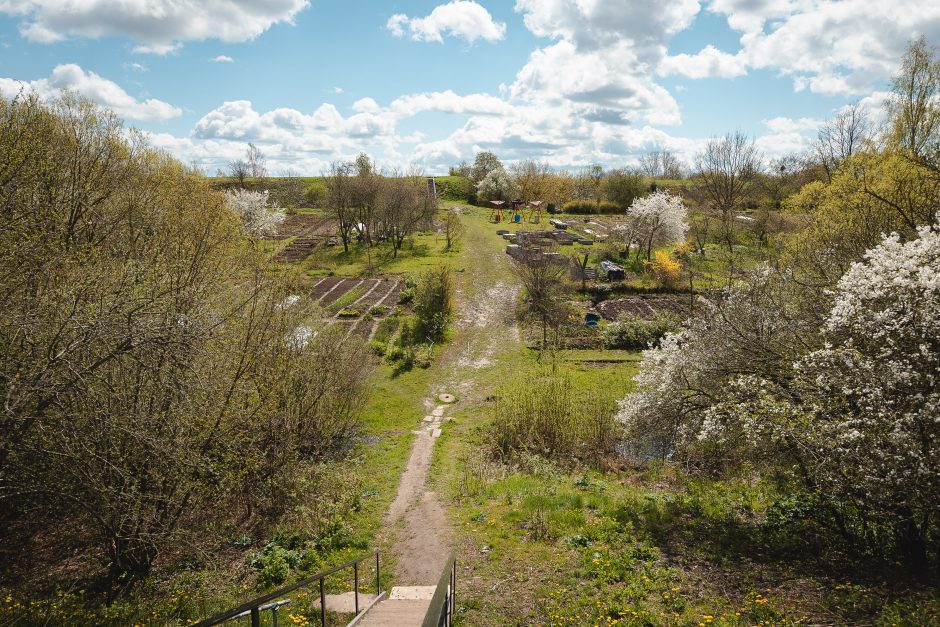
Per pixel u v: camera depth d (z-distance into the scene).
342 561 11.16
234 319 12.38
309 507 12.69
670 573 9.12
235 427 11.78
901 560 8.88
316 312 18.78
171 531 9.44
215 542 11.05
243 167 76.62
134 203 17.11
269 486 12.94
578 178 86.81
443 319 29.16
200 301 10.95
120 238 16.14
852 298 10.11
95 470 8.66
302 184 78.56
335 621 8.32
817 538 10.10
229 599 9.27
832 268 15.54
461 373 24.80
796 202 30.69
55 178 15.60
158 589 9.55
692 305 28.91
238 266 15.52
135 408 9.13
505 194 77.12
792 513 11.11
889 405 8.73
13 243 10.78
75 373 7.80
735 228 49.88
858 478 8.57
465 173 93.44
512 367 25.20
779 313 12.97
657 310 30.59
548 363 25.22
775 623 7.14
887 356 9.30
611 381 22.73
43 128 15.77
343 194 46.50
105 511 9.02
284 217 56.72
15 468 8.59
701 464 15.85
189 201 18.83
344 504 13.41
